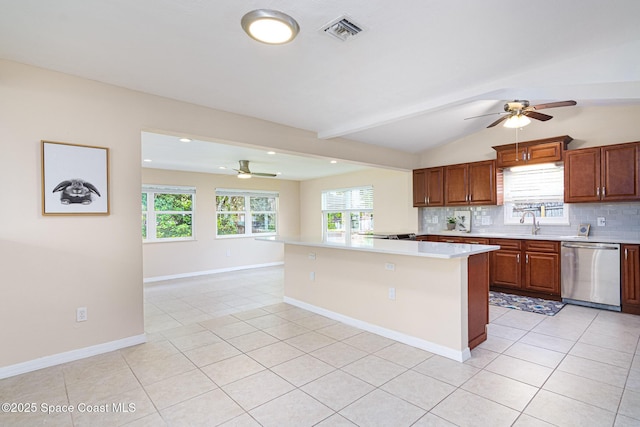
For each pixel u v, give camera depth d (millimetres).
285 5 1887
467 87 3061
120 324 2898
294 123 3998
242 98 3219
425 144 5641
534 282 4418
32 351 2494
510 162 4832
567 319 3551
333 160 4902
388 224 6723
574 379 2289
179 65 2564
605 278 3852
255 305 4367
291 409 1973
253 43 2287
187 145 4480
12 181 2432
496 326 3354
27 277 2484
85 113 2729
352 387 2215
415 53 2469
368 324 3307
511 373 2387
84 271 2723
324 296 3834
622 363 2518
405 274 2973
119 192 2891
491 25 2152
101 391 2193
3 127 2400
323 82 2920
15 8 1852
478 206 5535
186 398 2100
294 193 8727
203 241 7043
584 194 4129
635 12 2070
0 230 2389
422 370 2445
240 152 4969
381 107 3523
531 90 2885
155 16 1965
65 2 1813
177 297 4898
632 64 2414
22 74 2473
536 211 4910
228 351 2824
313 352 2787
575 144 4492
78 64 2510
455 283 2625
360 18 2029
